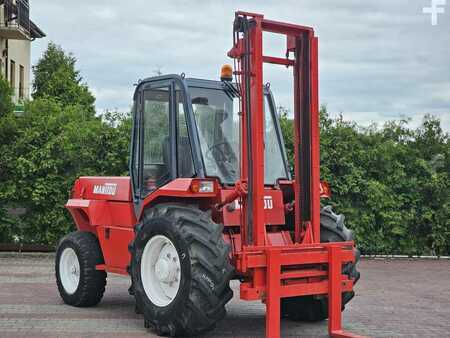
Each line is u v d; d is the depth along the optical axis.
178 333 7.21
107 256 8.90
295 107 7.77
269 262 6.88
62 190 15.54
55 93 38.00
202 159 7.56
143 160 8.28
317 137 7.63
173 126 7.79
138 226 7.78
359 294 10.88
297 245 7.19
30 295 10.21
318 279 7.40
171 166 7.77
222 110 7.91
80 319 8.35
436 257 16.11
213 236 6.99
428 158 16.66
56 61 40.00
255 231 7.08
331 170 15.87
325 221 8.05
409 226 16.28
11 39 29.95
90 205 9.05
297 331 7.85
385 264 15.03
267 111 8.45
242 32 7.22
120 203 8.82
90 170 15.57
